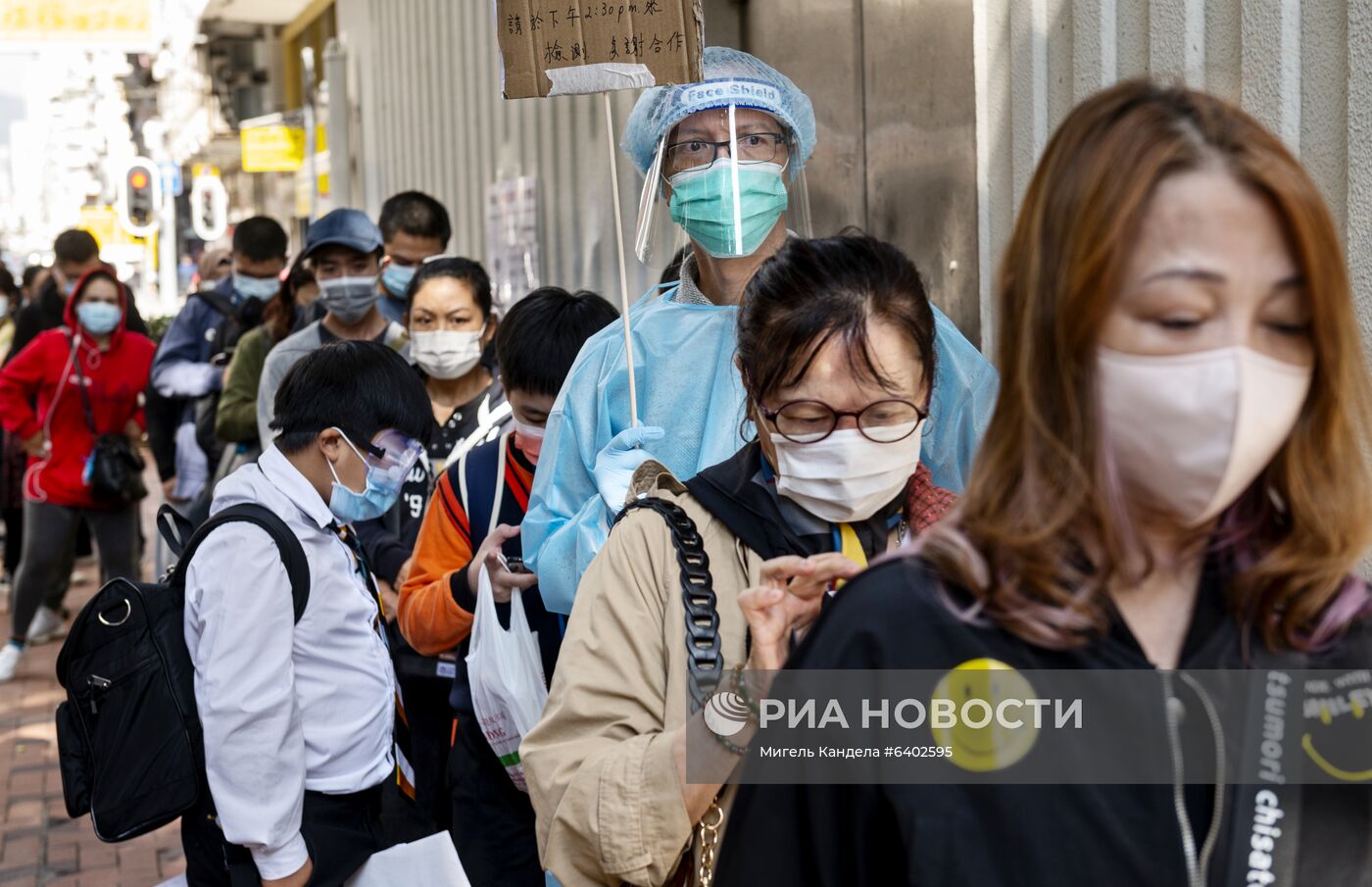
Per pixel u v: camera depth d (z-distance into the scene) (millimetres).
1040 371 1108
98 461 6844
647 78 2449
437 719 3674
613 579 1772
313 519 2764
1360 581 1200
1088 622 1096
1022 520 1110
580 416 2648
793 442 1690
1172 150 1053
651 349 2652
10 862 4879
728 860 1250
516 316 3111
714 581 1741
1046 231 1105
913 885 1118
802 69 5258
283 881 2590
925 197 4316
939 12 4164
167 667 2592
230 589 2588
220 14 15875
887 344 1662
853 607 1178
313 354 2895
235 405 5555
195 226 20719
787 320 1666
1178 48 2992
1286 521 1183
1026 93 3662
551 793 1683
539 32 2477
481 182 9062
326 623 2744
